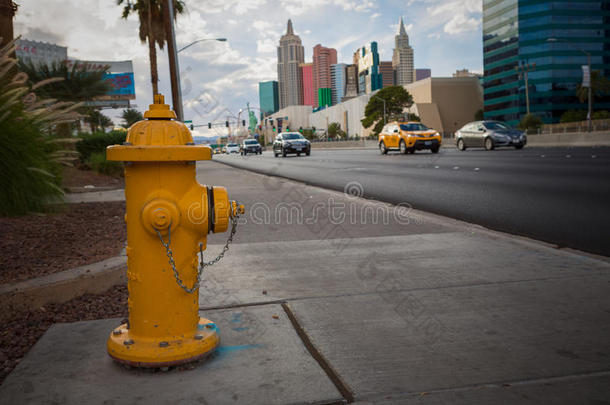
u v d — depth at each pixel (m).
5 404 1.88
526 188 9.56
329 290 3.31
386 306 2.96
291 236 5.30
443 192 9.59
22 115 6.12
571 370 2.11
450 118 118.38
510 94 104.94
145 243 2.24
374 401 1.88
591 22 98.00
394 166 17.78
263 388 1.98
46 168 6.25
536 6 98.38
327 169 17.75
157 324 2.24
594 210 6.76
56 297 3.11
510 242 4.75
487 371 2.11
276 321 2.74
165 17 22.25
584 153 20.14
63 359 2.29
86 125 20.22
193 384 2.03
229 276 3.70
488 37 111.81
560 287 3.26
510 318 2.72
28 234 4.90
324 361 2.24
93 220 6.07
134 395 1.95
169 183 2.23
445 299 3.07
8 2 7.63
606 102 98.94
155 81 28.72
